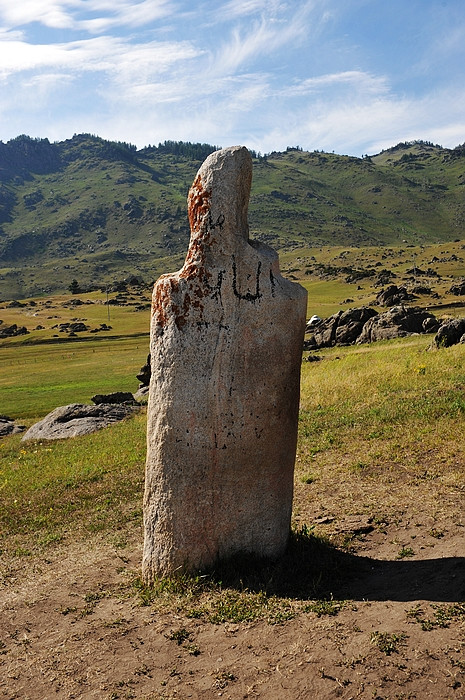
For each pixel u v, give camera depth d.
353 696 4.66
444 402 14.03
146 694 5.07
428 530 7.68
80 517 11.06
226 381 6.69
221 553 6.82
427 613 5.59
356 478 10.19
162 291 6.82
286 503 7.13
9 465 18.62
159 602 6.49
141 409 27.88
